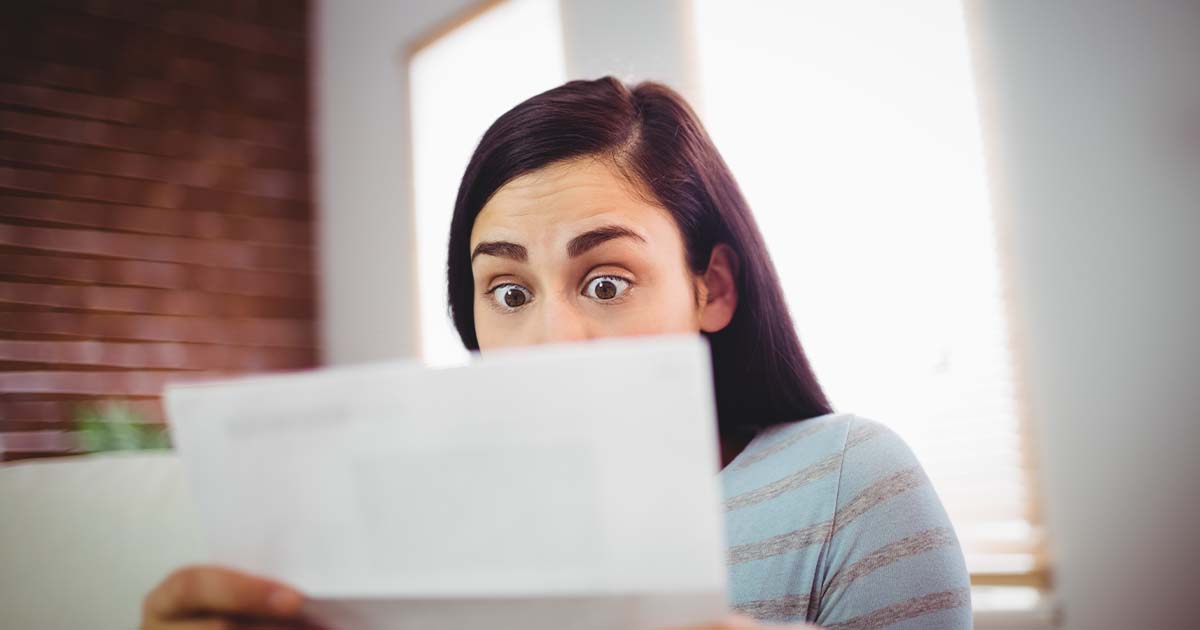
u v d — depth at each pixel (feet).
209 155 8.18
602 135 2.45
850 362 5.06
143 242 7.72
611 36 5.87
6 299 7.03
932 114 4.74
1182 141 3.81
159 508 2.26
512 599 1.29
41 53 7.39
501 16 6.77
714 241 2.65
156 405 7.58
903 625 2.16
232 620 1.46
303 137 8.78
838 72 5.13
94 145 7.56
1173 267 3.82
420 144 7.70
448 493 1.31
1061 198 4.19
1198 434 3.74
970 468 4.61
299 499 1.40
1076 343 4.14
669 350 1.22
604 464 1.24
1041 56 4.26
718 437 2.80
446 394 1.31
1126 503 3.96
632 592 1.23
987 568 4.50
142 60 7.89
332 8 8.77
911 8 4.83
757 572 2.35
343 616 1.42
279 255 8.49
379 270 7.95
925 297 4.78
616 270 2.41
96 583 2.23
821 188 5.20
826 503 2.33
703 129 2.75
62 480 2.36
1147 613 3.89
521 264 2.45
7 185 7.14
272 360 8.30
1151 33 3.91
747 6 5.48
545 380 1.26
